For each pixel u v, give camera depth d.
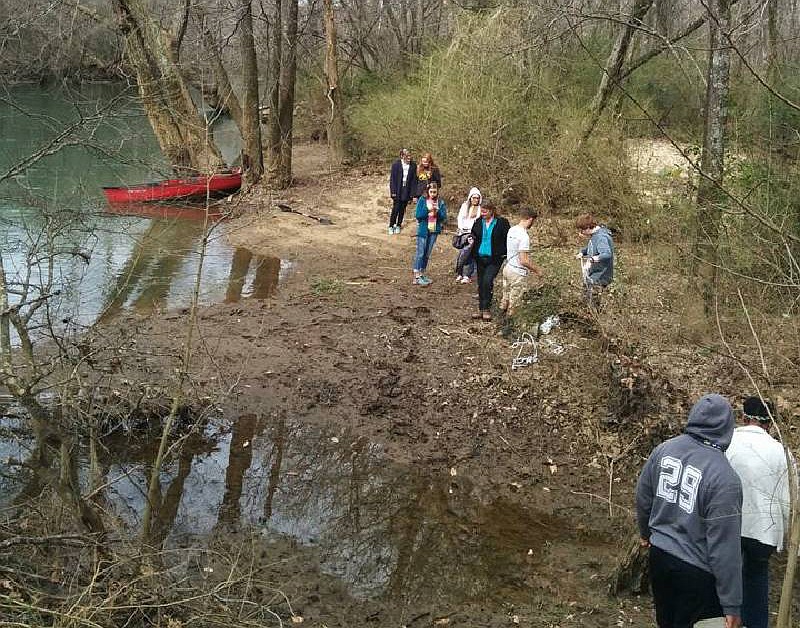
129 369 8.09
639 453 7.22
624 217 14.09
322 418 7.93
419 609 5.25
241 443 7.45
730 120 10.91
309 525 6.24
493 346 9.38
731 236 8.81
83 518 4.63
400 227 15.33
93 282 11.38
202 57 18.34
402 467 7.17
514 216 15.70
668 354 8.64
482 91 17.36
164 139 16.33
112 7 15.16
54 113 16.23
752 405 4.52
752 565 4.34
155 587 4.48
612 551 6.00
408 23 29.88
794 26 16.64
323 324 10.16
